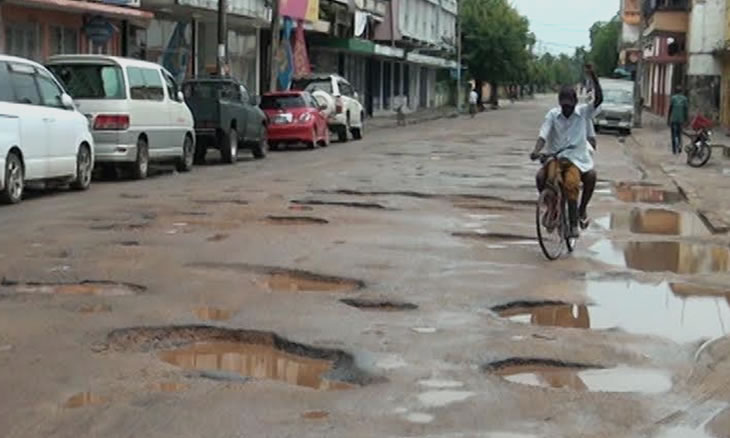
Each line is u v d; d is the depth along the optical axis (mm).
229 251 10633
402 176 19859
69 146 15984
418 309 8242
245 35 38375
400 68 64875
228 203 14930
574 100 11094
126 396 5801
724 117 45094
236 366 6562
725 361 6992
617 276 10047
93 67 17922
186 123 20750
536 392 6094
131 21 27844
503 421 5539
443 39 72375
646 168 24781
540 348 7117
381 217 13758
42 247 10672
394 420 5500
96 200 15195
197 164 23031
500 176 20266
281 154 26875
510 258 10828
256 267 9805
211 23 34125
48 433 5184
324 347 6957
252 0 33625
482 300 8641
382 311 8156
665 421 5633
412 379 6281
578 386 6293
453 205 15391
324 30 42000
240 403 5723
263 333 7301
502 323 7887
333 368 6609
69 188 16734
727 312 8555
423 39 66062
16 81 14695
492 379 6355
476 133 39812
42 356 6574
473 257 10773
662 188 19797
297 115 28594
